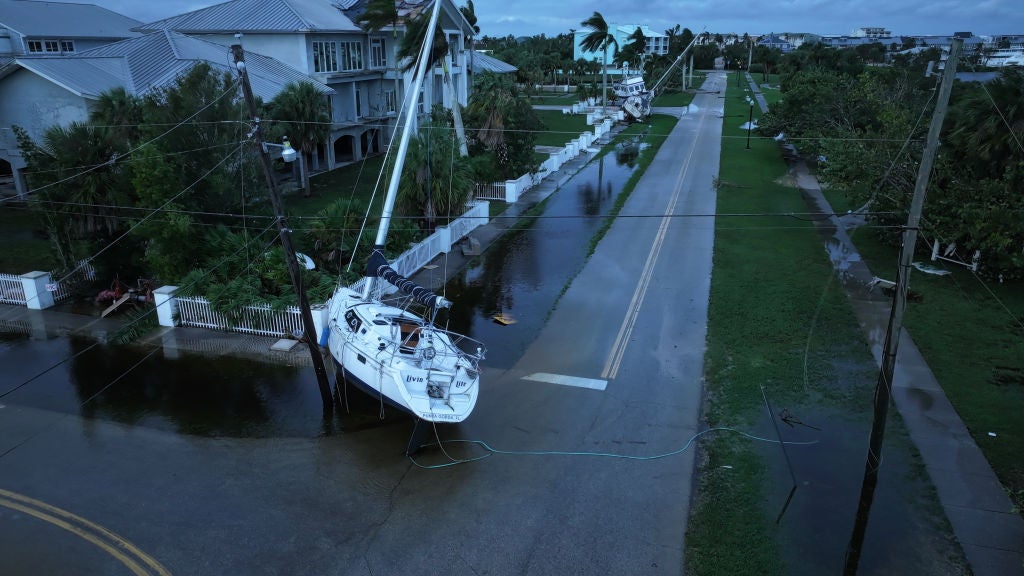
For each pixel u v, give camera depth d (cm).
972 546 1033
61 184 1930
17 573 955
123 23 5578
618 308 2003
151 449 1267
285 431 1336
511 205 3303
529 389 1523
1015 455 1270
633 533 1061
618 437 1333
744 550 1022
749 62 14238
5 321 1852
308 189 3256
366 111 4547
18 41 4434
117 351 1678
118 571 963
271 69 3700
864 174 2525
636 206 3275
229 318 1773
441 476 1202
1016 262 2047
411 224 2459
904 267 1064
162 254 1883
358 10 5006
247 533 1047
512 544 1034
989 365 1638
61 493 1134
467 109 3634
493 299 2081
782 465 1238
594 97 7644
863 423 1380
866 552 1017
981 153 2109
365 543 1030
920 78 4038
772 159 4628
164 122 2041
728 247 2608
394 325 1409
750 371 1603
